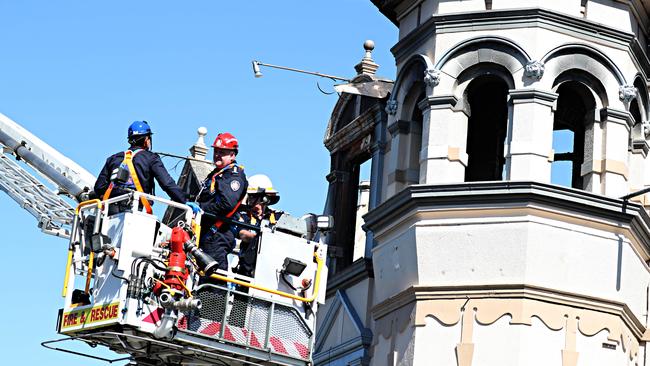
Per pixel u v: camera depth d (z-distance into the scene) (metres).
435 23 71.81
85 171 64.31
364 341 73.75
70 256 55.19
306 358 57.22
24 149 65.25
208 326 54.91
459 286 67.50
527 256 66.62
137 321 52.72
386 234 72.00
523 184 66.88
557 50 69.69
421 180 70.19
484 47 70.56
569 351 66.06
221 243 55.88
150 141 56.34
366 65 82.00
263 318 56.47
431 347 67.38
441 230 68.31
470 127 75.31
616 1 71.75
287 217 58.72
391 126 74.56
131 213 53.25
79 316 54.34
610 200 67.94
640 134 72.75
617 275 67.88
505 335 65.94
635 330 69.44
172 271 52.81
